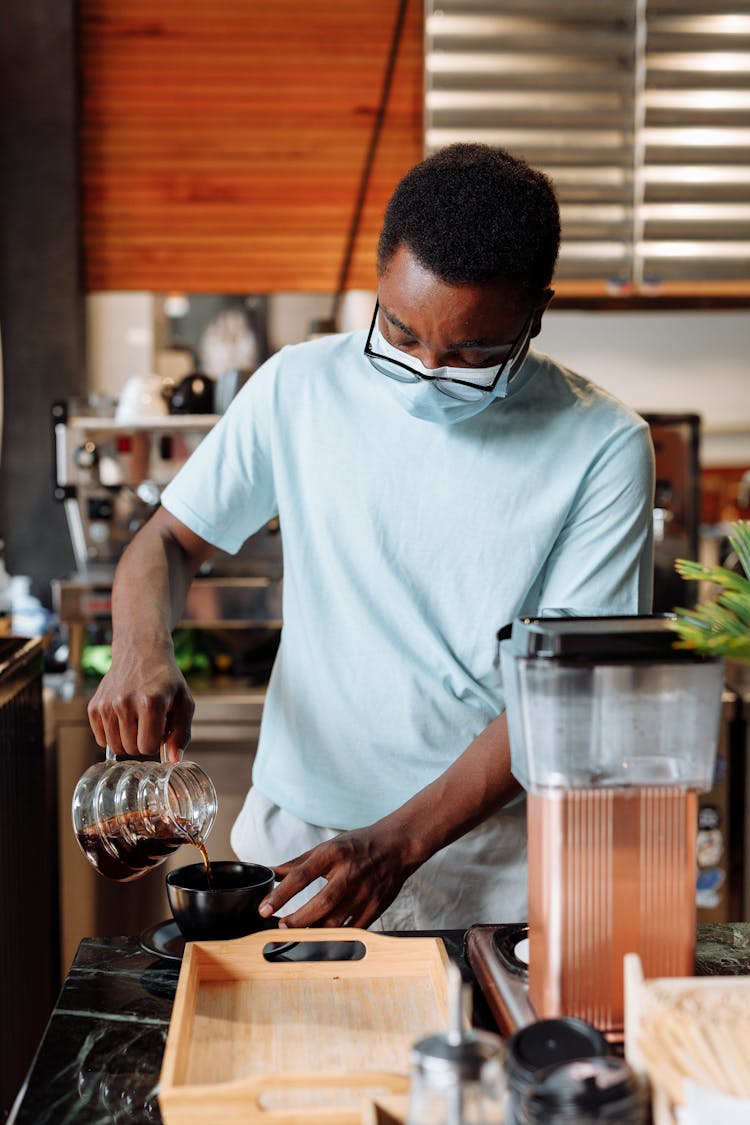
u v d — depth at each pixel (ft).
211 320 11.51
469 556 5.03
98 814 4.07
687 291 11.82
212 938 3.97
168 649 4.83
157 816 4.00
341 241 11.32
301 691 5.31
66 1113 3.10
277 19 11.02
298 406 5.21
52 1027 3.55
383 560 5.07
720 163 11.66
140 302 11.44
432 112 11.28
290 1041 3.43
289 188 11.24
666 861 3.25
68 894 9.30
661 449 10.07
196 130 11.12
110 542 9.71
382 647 5.11
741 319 12.76
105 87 11.05
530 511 4.99
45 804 7.83
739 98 11.58
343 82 11.14
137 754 4.60
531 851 3.43
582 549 5.04
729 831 9.67
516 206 4.17
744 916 9.67
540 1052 2.82
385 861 4.32
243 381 9.49
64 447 9.57
